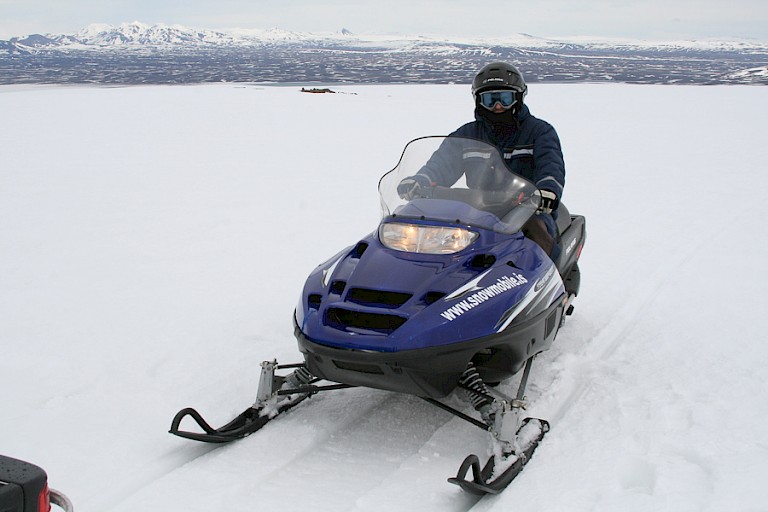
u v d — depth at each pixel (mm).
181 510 2314
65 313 4445
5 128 15266
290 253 5922
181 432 2623
